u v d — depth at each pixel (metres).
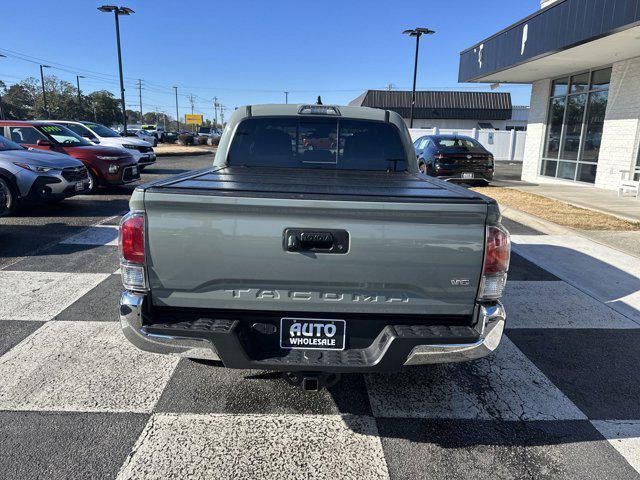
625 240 7.30
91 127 16.14
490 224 2.44
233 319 2.54
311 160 4.18
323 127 4.13
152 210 2.39
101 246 6.75
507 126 46.47
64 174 8.86
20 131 11.15
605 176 12.75
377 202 2.34
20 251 6.43
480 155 12.72
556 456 2.66
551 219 8.60
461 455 2.65
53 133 11.51
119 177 11.51
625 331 4.32
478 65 15.41
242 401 3.11
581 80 13.86
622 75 12.04
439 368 3.63
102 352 3.69
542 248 6.96
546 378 3.51
